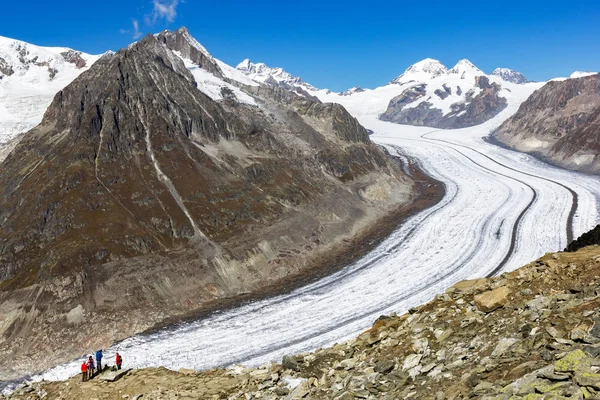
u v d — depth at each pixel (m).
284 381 15.09
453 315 15.34
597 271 14.39
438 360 12.63
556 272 15.28
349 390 12.39
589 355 8.98
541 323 12.15
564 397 7.99
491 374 10.37
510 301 14.65
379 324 17.70
